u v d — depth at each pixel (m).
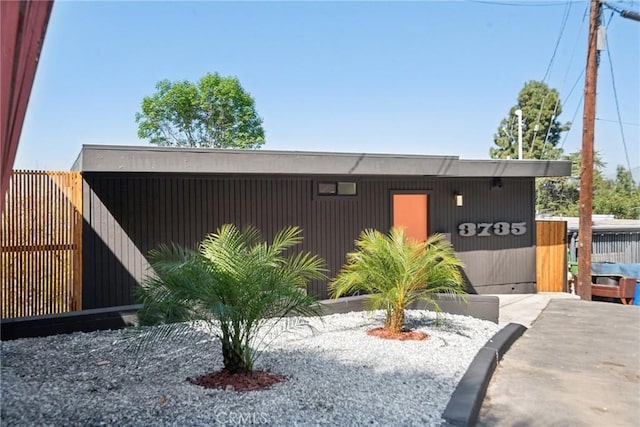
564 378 4.99
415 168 8.92
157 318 4.25
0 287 6.04
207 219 8.46
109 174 7.67
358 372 4.68
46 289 7.10
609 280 11.57
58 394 3.92
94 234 7.54
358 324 6.98
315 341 5.91
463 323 7.27
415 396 4.05
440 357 5.31
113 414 3.49
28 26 1.55
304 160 8.01
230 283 4.12
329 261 9.43
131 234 7.85
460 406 3.73
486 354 5.25
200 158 7.31
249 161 7.62
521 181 11.25
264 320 4.56
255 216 8.84
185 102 25.45
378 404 3.82
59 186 7.25
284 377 4.44
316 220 9.36
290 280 4.51
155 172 7.51
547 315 8.53
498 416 3.97
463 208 10.70
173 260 4.46
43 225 7.09
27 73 1.57
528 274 11.33
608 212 28.55
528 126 30.62
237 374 4.32
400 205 10.29
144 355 5.09
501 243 11.06
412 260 6.20
